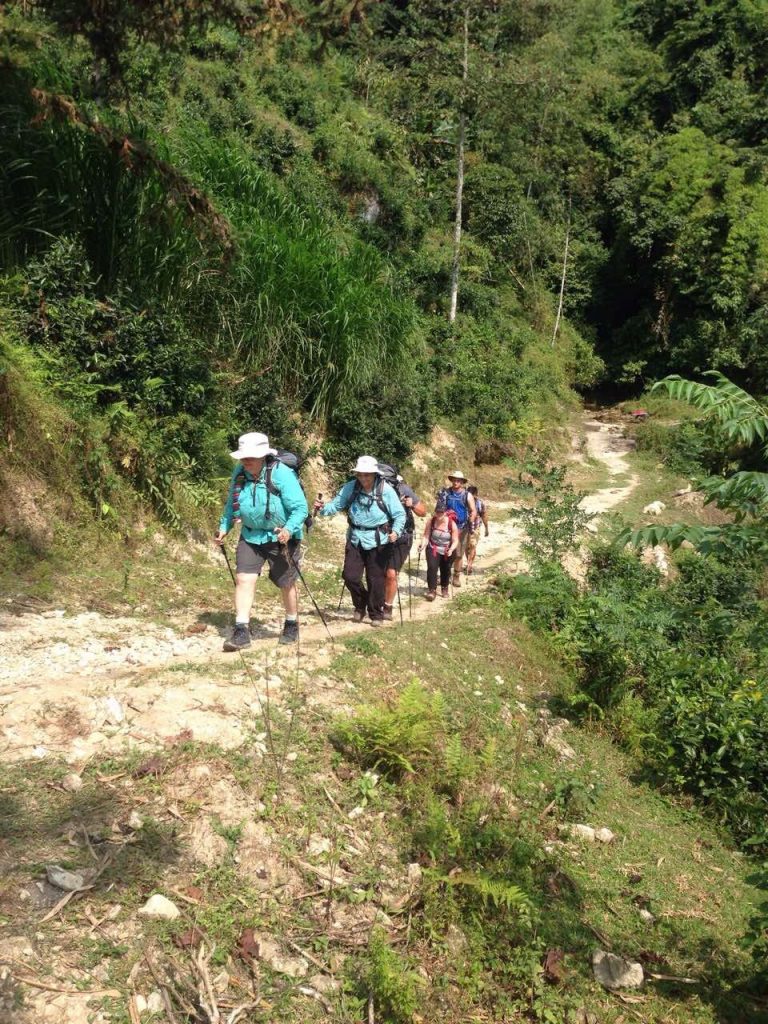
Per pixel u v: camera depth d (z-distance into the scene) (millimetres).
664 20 49781
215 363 13234
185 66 24625
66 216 11031
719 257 38438
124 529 9328
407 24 33188
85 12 10602
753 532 4270
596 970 4883
